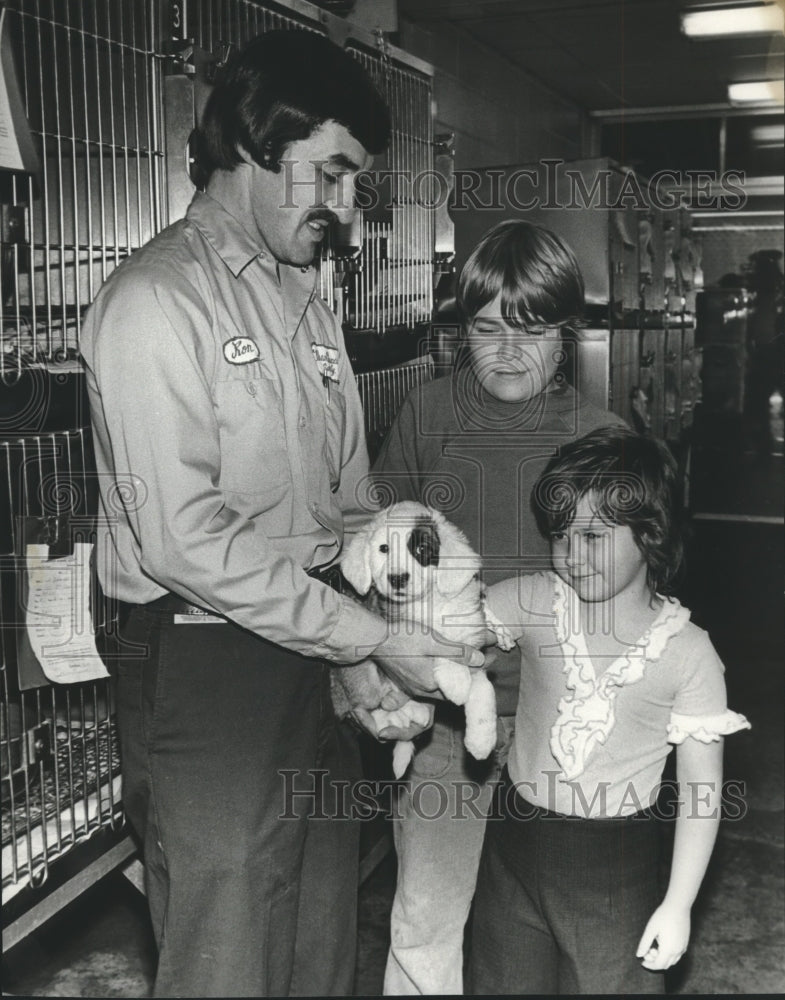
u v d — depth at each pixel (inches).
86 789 74.0
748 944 103.0
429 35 219.1
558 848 68.3
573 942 68.6
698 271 253.3
